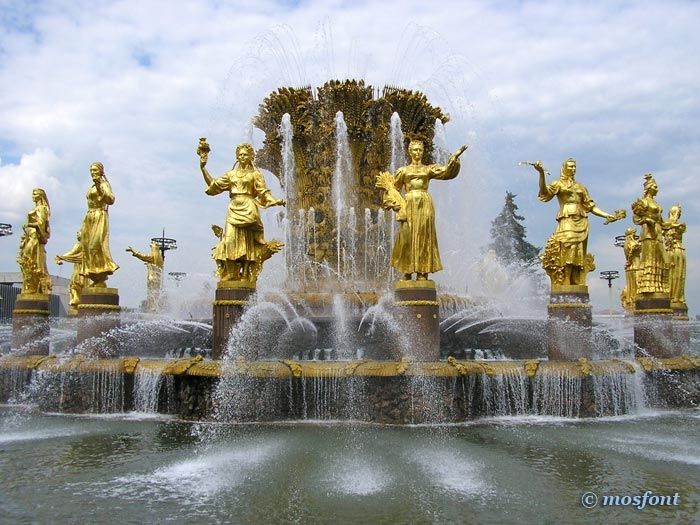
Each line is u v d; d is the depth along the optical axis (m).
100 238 16.28
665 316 17.67
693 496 8.12
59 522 7.21
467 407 12.83
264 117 19.38
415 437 11.16
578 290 15.13
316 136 18.42
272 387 12.64
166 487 8.45
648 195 18.20
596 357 18.72
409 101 18.72
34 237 18.05
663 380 15.39
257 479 8.70
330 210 18.38
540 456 10.04
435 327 13.55
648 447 10.76
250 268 14.43
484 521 7.19
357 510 7.50
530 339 17.28
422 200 13.98
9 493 8.25
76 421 13.30
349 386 12.62
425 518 7.25
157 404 14.02
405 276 14.05
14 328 17.58
